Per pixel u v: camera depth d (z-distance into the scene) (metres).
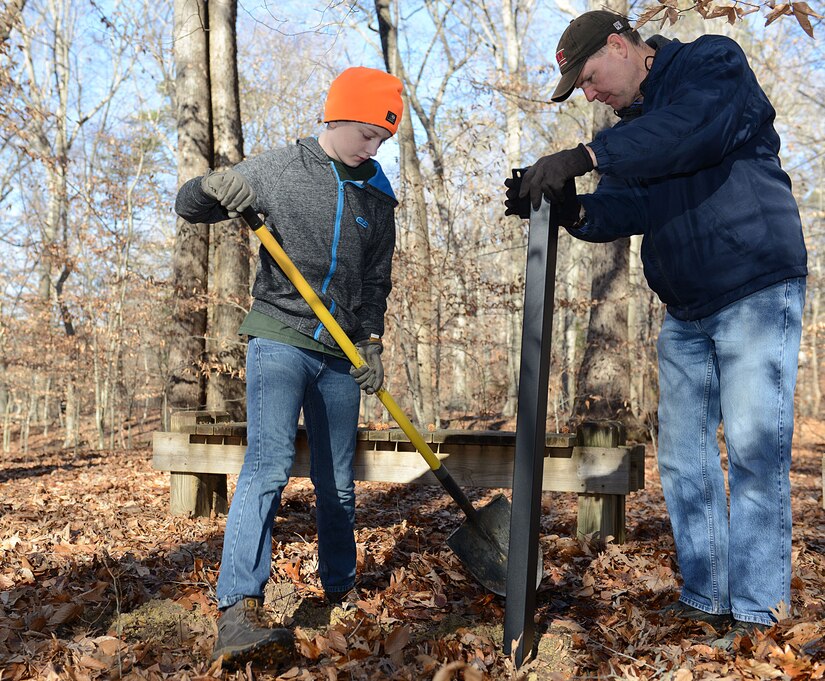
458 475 3.92
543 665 2.24
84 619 2.62
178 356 9.77
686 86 2.18
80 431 23.95
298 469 4.07
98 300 17.00
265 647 2.07
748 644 2.20
